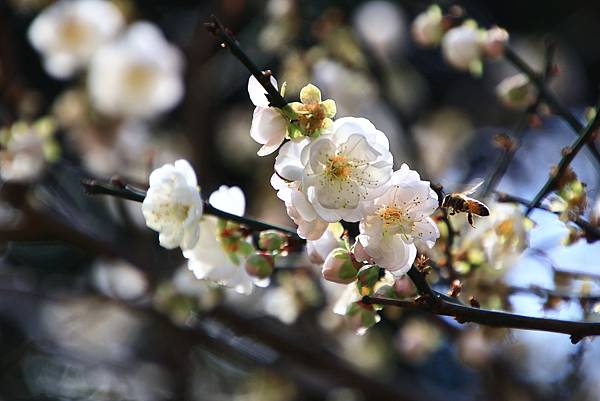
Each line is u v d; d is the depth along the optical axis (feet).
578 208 13.42
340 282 11.12
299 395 27.91
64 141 30.71
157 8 36.76
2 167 23.40
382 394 24.44
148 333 31.01
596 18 40.27
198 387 29.48
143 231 26.96
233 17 32.17
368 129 10.73
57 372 30.73
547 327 10.87
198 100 31.68
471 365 22.74
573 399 23.84
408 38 34.42
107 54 28.76
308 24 26.12
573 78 36.14
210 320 23.57
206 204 12.53
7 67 27.84
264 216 29.84
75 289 27.78
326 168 10.58
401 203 10.87
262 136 10.75
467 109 36.04
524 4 39.63
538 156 32.55
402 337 23.29
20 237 24.04
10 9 29.30
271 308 20.18
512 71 33.96
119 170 29.68
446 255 13.88
